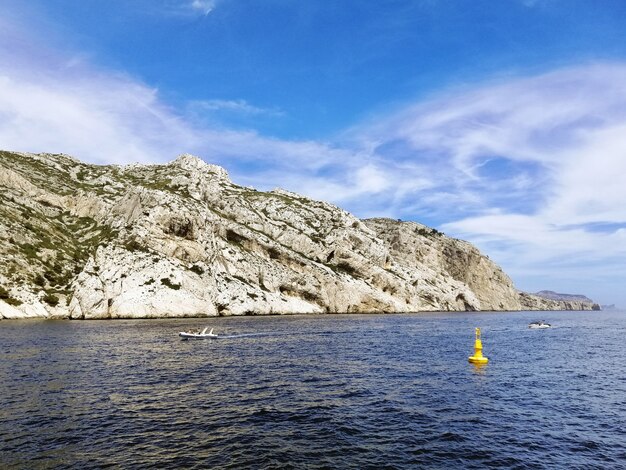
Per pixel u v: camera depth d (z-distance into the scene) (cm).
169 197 12244
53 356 4116
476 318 13238
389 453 1727
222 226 13750
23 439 1834
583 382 3180
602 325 11162
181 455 1672
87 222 13750
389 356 4400
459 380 3200
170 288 10288
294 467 1570
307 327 7981
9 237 10519
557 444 1853
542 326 9769
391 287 16225
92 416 2178
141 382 3009
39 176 15675
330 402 2509
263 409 2341
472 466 1608
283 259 14325
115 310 9538
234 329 7306
